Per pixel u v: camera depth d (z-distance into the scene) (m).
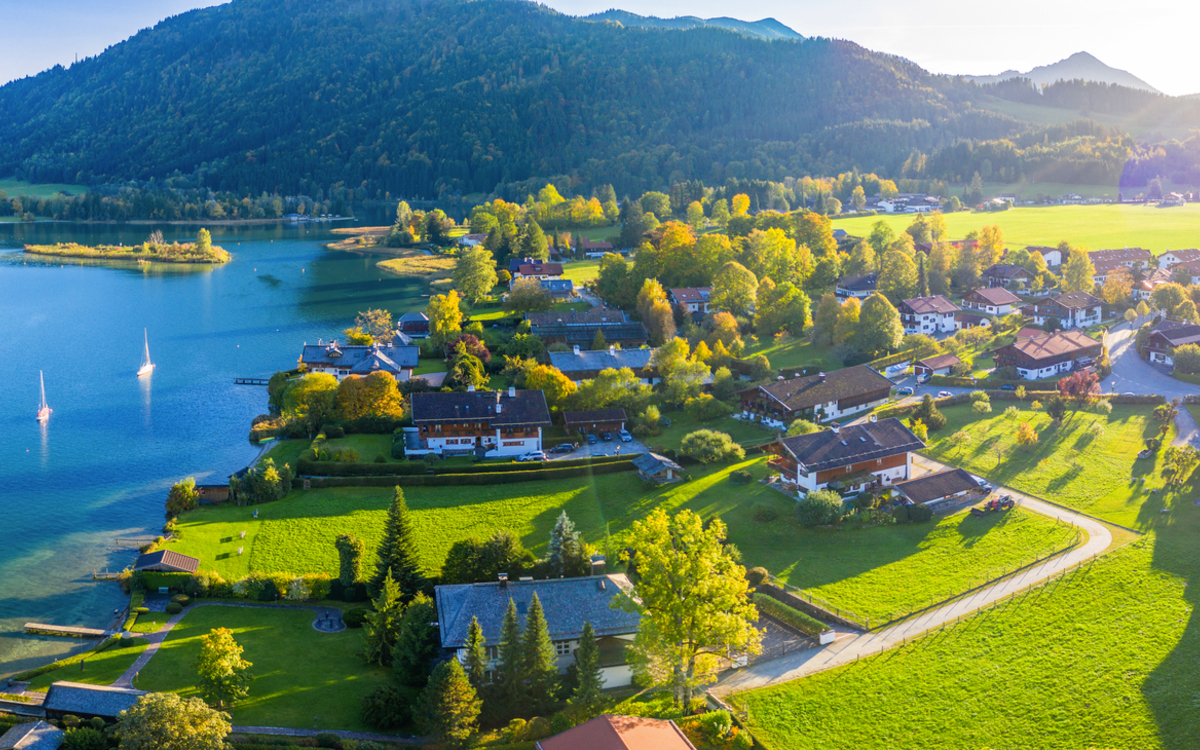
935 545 94.75
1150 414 134.12
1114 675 68.81
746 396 142.00
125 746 57.38
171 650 76.62
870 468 110.19
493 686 65.06
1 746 60.00
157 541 98.44
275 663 74.75
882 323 168.75
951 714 64.50
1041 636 75.00
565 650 71.50
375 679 72.44
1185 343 163.00
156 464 127.62
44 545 101.19
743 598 65.38
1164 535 93.88
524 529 100.38
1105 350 167.12
